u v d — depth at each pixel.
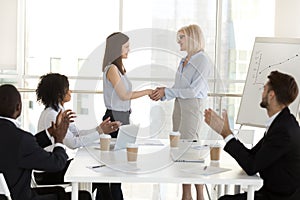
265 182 3.12
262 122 5.04
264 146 3.03
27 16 6.29
